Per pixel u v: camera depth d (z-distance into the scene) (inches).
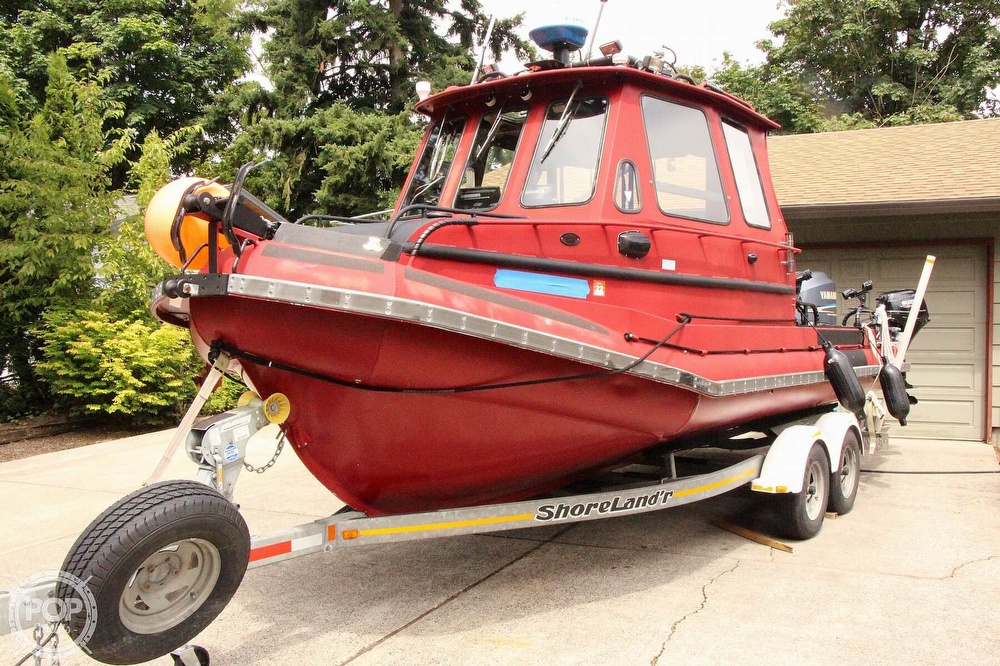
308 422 143.2
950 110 935.0
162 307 140.3
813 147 481.7
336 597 166.9
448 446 147.3
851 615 151.8
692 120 187.3
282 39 791.7
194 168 613.0
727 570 181.6
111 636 106.1
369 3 784.9
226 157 648.4
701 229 181.2
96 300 419.5
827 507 225.1
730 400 182.4
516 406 146.9
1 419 440.1
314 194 760.3
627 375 152.8
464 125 187.8
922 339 380.8
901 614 151.9
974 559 186.5
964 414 374.9
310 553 136.9
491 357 137.9
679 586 170.9
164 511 108.8
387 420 139.7
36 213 425.1
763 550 197.9
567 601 162.9
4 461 346.9
